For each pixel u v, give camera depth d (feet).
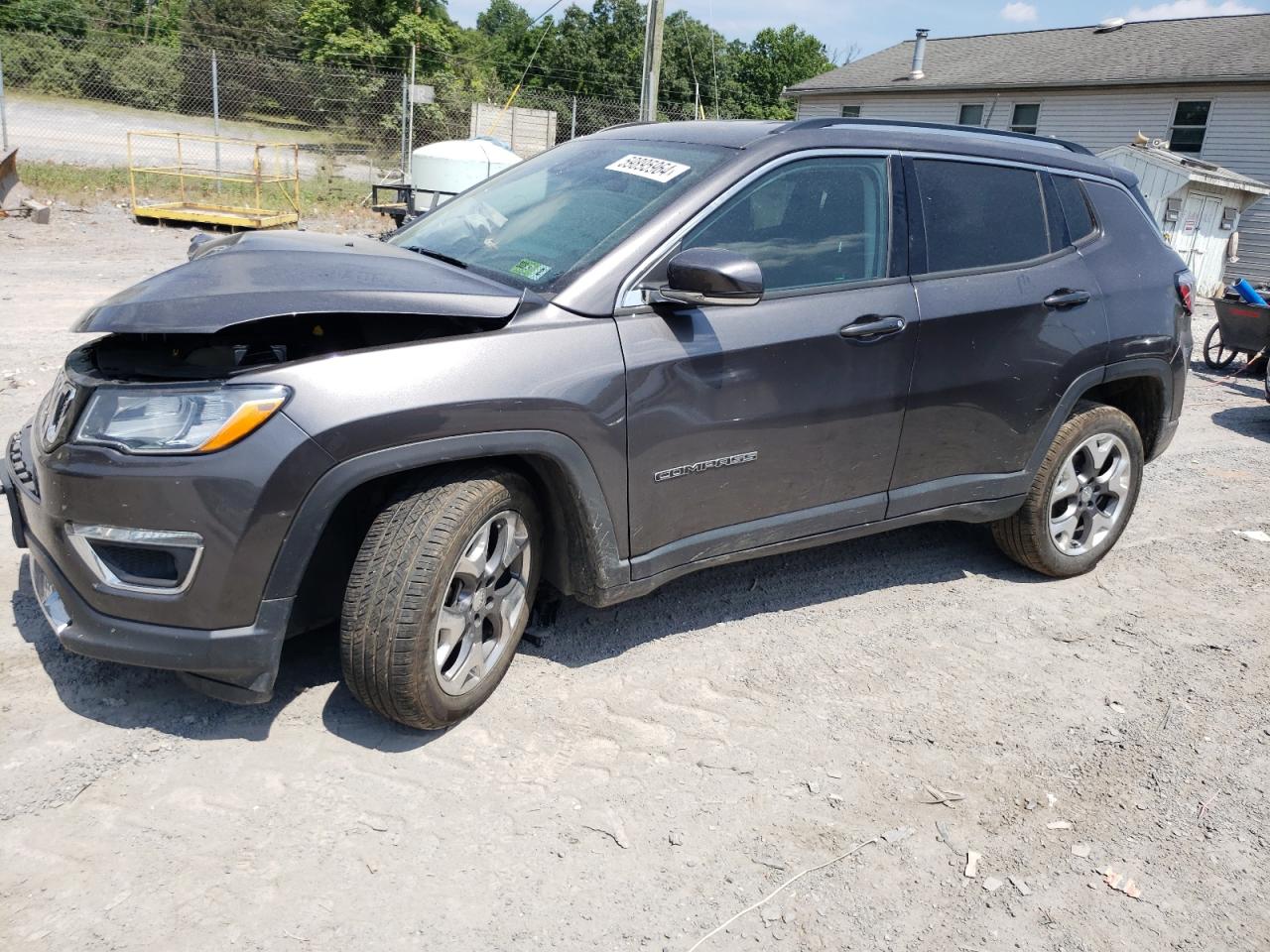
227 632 8.50
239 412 8.21
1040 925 8.05
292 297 8.61
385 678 8.93
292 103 111.96
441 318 9.62
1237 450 23.77
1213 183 70.64
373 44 126.00
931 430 12.29
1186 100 85.46
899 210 11.96
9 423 18.06
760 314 10.77
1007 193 13.09
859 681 11.46
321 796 8.79
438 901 7.77
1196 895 8.50
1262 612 14.11
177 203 55.36
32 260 38.34
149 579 8.50
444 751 9.56
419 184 48.98
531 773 9.37
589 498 9.87
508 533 9.86
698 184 10.68
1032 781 9.89
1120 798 9.72
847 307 11.31
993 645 12.58
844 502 11.98
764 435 10.93
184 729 9.53
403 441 8.63
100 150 82.07
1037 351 12.88
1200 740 10.78
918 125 12.84
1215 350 40.86
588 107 93.91
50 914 7.32
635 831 8.73
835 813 9.20
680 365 10.16
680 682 11.12
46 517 8.71
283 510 8.32
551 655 11.41
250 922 7.41
